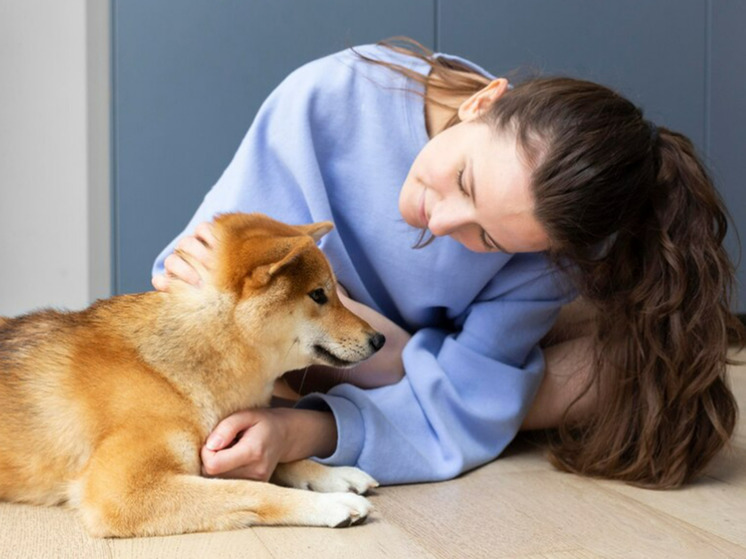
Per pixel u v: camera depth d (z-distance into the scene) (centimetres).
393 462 157
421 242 174
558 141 139
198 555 121
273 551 123
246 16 247
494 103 149
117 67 239
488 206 141
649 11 293
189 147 247
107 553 122
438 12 265
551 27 279
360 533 132
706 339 161
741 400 228
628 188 146
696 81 303
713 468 173
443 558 122
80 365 140
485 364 175
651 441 161
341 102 179
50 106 260
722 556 125
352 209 180
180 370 140
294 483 150
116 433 135
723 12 304
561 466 169
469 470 169
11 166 260
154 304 146
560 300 181
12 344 147
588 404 182
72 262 265
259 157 181
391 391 172
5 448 139
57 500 142
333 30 255
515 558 123
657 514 144
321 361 151
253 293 142
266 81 250
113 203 245
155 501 130
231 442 145
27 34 256
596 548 127
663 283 161
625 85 292
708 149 308
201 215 181
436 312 189
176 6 241
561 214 139
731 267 166
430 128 177
